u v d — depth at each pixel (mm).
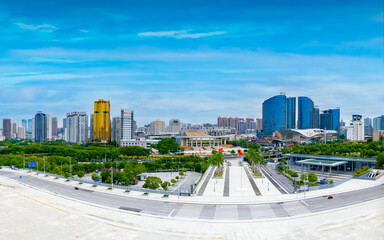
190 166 192500
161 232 69938
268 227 72188
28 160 192500
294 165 199625
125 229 72000
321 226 72250
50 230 71750
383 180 127250
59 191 111875
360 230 69125
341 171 165125
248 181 136000
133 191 110938
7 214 83312
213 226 73250
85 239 66562
